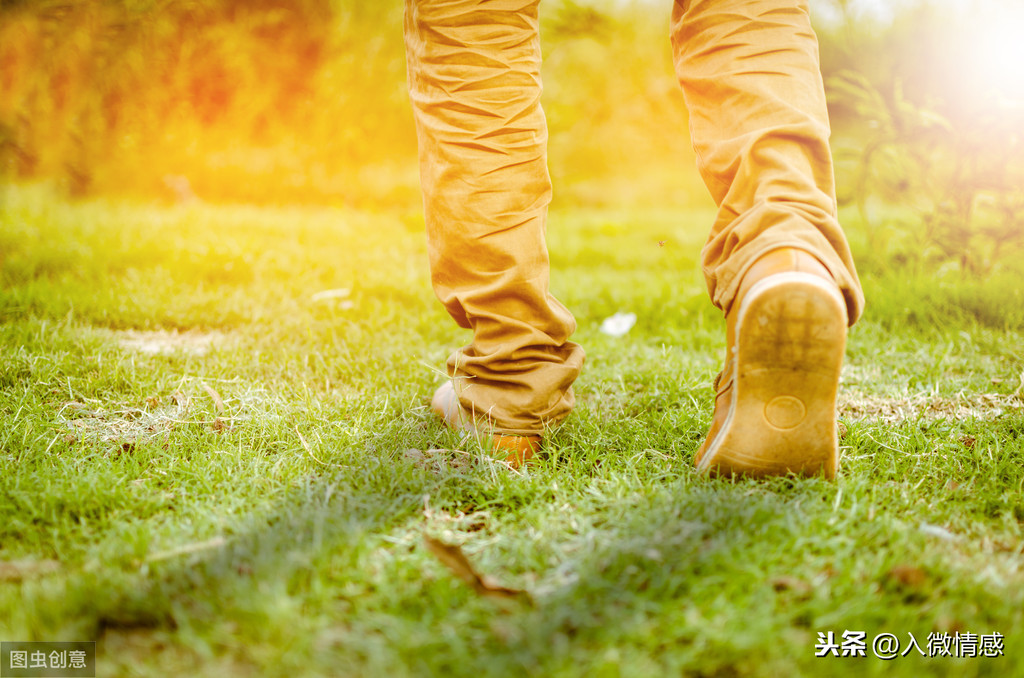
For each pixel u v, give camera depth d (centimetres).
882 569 118
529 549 124
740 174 149
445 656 99
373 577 117
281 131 591
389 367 238
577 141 707
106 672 97
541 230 168
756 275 137
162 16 495
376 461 158
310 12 551
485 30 157
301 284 343
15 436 171
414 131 600
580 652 99
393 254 414
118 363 222
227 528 133
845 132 407
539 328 171
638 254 465
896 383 229
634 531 129
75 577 115
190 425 184
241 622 104
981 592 112
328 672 97
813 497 142
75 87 502
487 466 157
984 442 173
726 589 111
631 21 723
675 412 195
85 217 459
